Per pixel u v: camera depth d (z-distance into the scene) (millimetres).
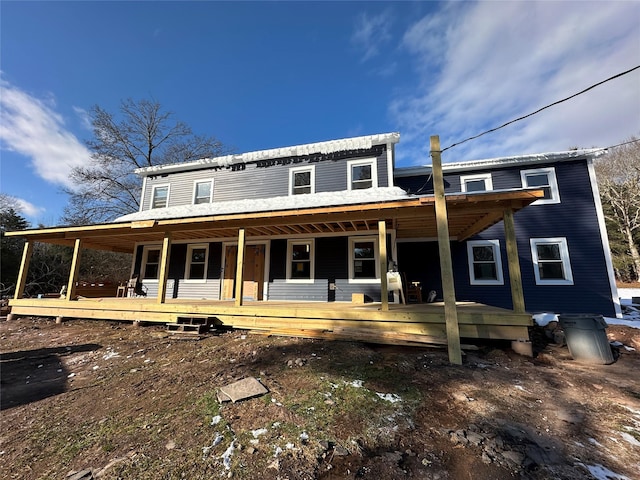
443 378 4215
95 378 4746
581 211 9391
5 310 10047
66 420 3424
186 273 11000
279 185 11078
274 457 2441
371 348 5848
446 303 5215
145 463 2461
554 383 4094
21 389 4449
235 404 3459
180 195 12305
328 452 2496
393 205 6340
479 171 10414
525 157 9836
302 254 9875
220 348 5898
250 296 10078
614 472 2230
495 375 4383
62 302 9094
